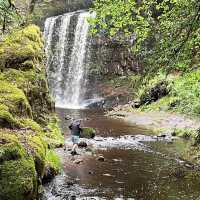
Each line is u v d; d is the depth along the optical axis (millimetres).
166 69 11344
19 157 9141
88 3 48125
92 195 11398
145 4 12375
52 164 13234
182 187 12367
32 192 8977
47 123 18781
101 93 40844
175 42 11266
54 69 44469
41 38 23109
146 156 16594
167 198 11336
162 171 14219
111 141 19922
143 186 12422
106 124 26141
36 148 10586
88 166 14570
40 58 20297
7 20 17000
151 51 11711
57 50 44594
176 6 11617
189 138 20938
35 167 10141
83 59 43250
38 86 18500
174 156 16625
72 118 28656
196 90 27938
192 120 25281
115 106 37812
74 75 43594
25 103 13875
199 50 11352
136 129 24297
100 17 12445
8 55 17922
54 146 16875
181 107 28141
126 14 12281
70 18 44219
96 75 42281
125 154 16891
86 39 43031
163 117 27625
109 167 14570
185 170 14375
